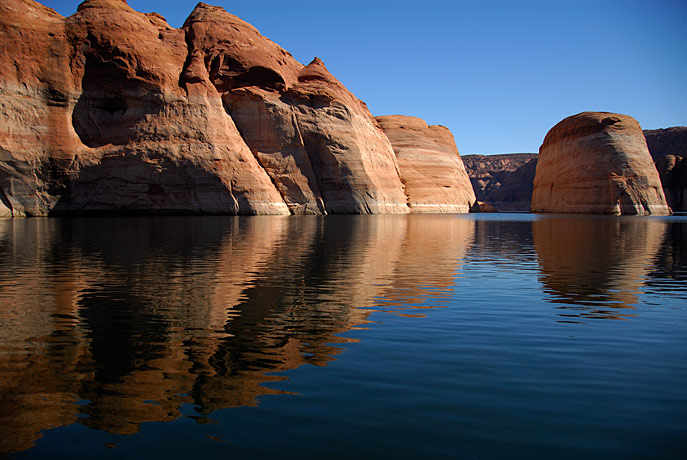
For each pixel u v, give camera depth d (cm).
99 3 5225
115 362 676
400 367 661
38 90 4700
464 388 588
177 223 3753
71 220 4066
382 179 7019
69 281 1299
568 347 759
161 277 1377
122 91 4981
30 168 4572
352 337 805
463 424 494
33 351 721
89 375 628
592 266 1733
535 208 10969
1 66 4538
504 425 492
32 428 486
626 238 3045
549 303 1091
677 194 14275
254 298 1108
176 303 1048
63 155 4691
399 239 2720
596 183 9000
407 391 577
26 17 4800
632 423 500
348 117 6388
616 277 1479
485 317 954
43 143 4644
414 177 8444
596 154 9088
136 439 463
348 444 452
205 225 3553
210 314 953
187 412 521
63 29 4962
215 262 1686
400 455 433
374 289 1238
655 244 2619
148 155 4872
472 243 2609
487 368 660
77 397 559
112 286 1234
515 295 1180
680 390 589
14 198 4528
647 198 8862
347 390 579
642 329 873
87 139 4931
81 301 1059
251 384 599
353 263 1711
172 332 826
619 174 8812
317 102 6234
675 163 14500
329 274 1464
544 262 1839
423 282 1351
